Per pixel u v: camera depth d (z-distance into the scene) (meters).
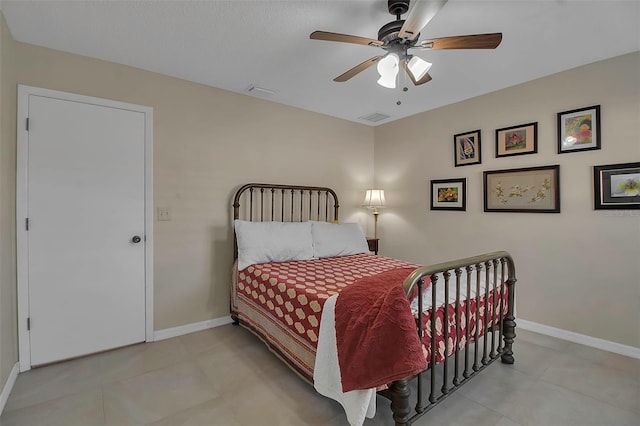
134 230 2.53
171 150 2.70
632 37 2.07
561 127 2.62
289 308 1.98
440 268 1.57
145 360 2.28
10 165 2.00
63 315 2.24
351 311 1.51
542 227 2.74
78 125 2.30
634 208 2.28
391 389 1.42
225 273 3.01
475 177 3.21
